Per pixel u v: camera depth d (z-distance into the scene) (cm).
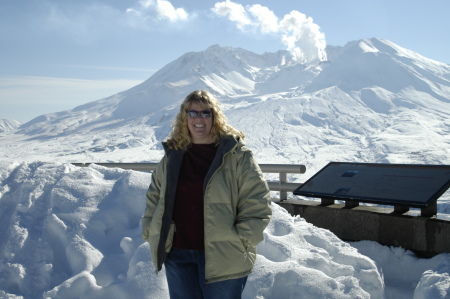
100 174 491
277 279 315
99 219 407
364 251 425
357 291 305
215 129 254
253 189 246
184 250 245
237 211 248
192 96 251
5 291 336
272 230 408
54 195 431
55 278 352
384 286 363
